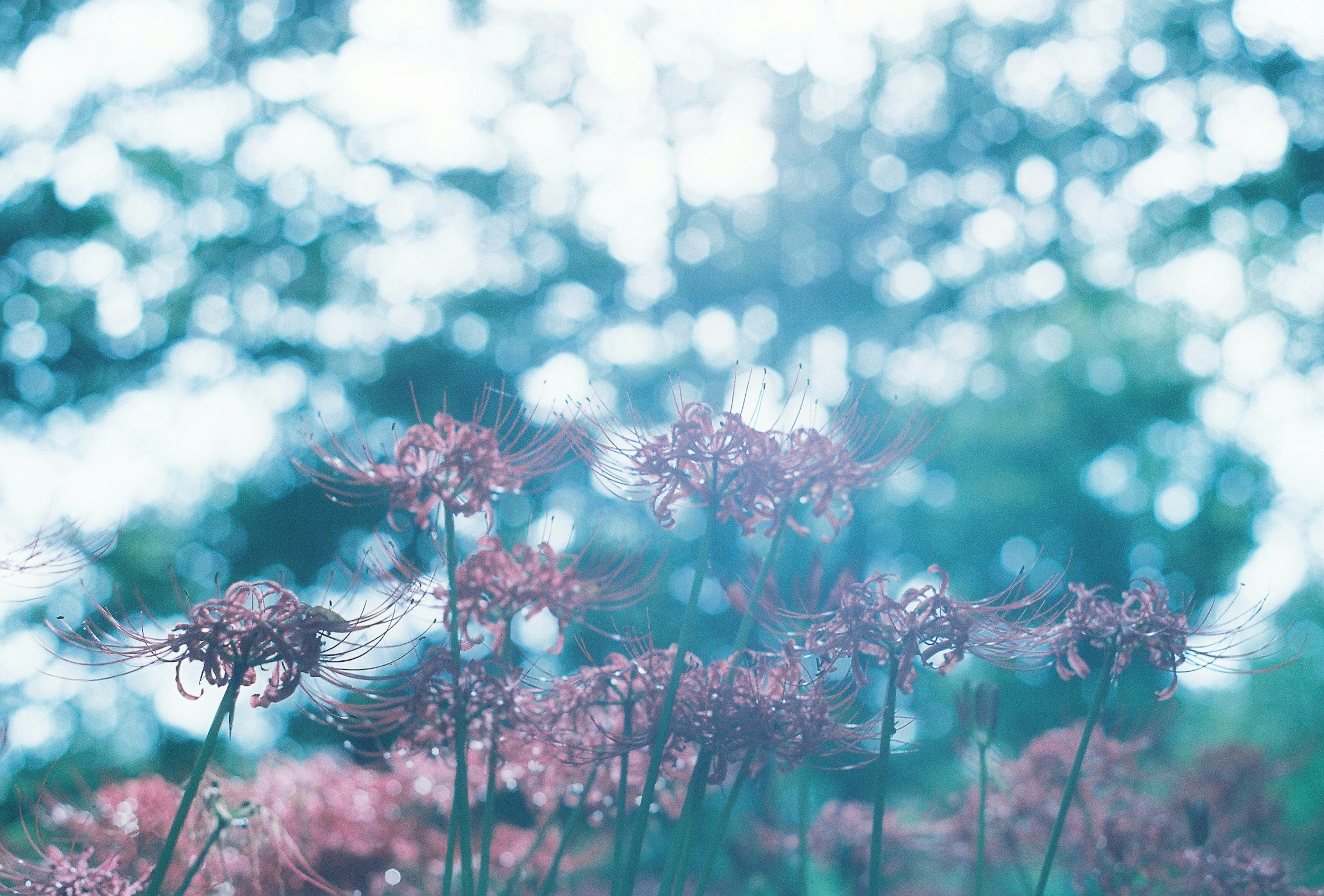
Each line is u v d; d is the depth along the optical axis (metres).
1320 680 21.50
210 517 23.06
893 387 25.56
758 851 7.16
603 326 26.14
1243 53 23.27
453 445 3.69
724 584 4.30
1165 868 5.52
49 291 21.94
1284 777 9.50
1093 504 28.09
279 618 3.45
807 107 26.31
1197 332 25.77
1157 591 4.10
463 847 3.64
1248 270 24.11
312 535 22.88
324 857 5.25
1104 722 6.15
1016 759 6.93
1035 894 4.02
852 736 4.04
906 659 3.83
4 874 3.94
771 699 3.88
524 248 25.98
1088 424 27.61
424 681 3.69
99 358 22.80
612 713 4.25
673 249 26.16
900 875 8.17
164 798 4.89
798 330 26.06
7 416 21.56
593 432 4.10
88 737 14.40
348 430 23.56
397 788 5.54
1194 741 14.16
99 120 22.02
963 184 27.25
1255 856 5.44
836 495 4.10
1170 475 28.53
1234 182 23.27
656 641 11.20
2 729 4.61
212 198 23.70
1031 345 27.03
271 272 24.31
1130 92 24.75
